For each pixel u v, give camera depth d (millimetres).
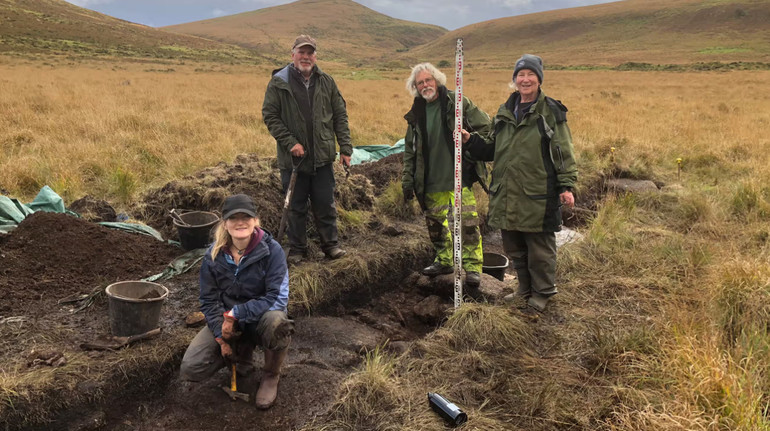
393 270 4934
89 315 3590
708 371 2834
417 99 4129
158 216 5387
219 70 55938
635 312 4008
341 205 5828
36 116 11453
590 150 9602
